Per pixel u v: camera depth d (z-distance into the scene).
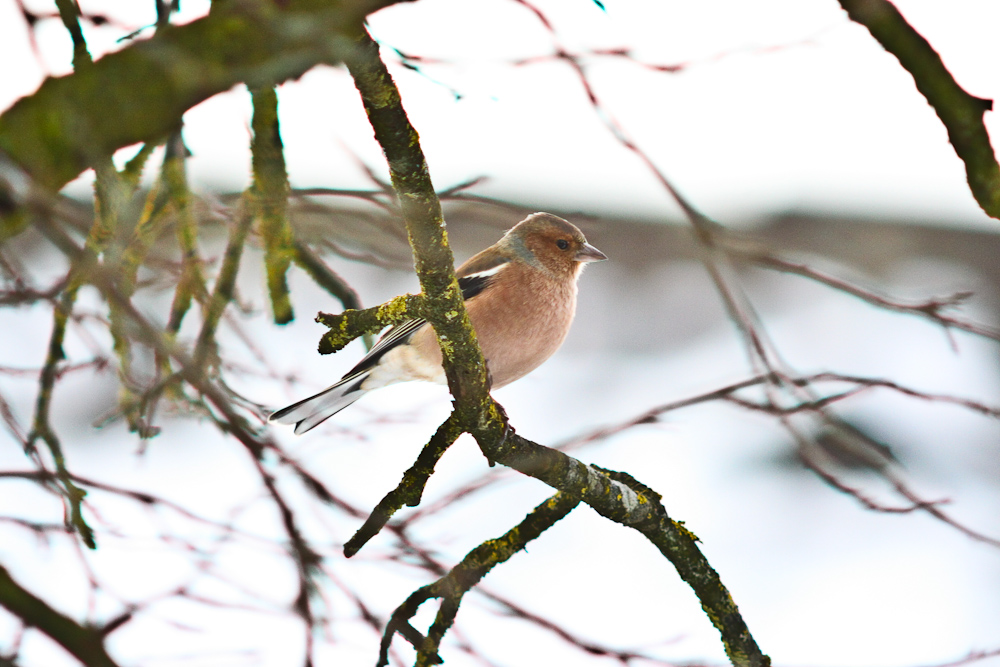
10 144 4.02
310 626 5.89
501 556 5.53
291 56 4.37
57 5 5.28
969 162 5.11
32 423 6.57
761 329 6.97
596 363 16.50
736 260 7.40
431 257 4.57
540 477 5.37
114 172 5.92
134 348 6.69
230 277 6.91
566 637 6.42
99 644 4.42
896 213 16.78
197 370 5.50
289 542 6.04
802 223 16.59
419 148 4.27
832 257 15.98
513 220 8.38
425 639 5.48
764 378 7.00
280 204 6.88
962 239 16.56
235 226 6.97
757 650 5.90
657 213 16.02
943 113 5.06
